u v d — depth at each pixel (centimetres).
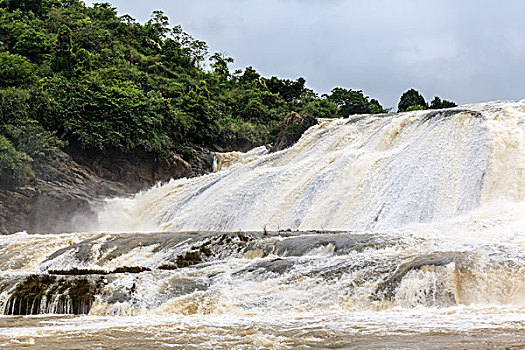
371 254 1681
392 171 2795
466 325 1059
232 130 6412
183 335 1076
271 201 3209
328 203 2909
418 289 1398
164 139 5441
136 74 6644
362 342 934
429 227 2153
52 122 4872
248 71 9069
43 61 6072
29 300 1597
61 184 4441
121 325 1245
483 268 1416
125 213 4284
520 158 2481
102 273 1947
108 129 4997
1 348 963
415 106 7894
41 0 7669
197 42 9312
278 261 1736
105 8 8906
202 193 3841
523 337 920
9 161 4066
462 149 2692
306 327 1123
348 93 9650
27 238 2648
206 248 2062
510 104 3397
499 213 2155
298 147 4025
